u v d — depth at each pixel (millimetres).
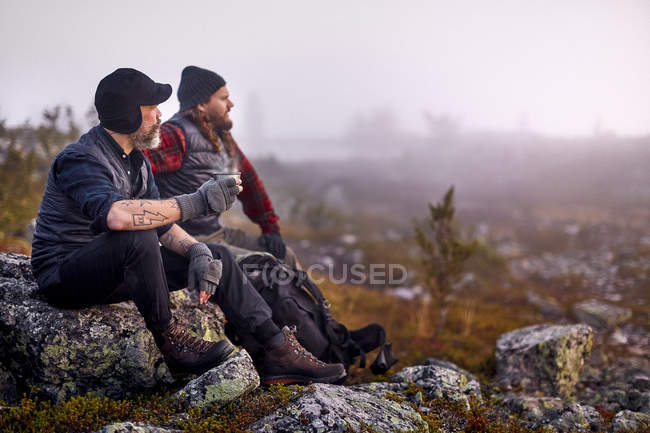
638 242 12297
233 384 1996
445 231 5117
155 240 1912
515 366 3666
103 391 2141
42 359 2008
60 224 2002
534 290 8328
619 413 2768
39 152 7613
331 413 1931
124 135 2041
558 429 2609
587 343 3648
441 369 2926
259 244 3363
